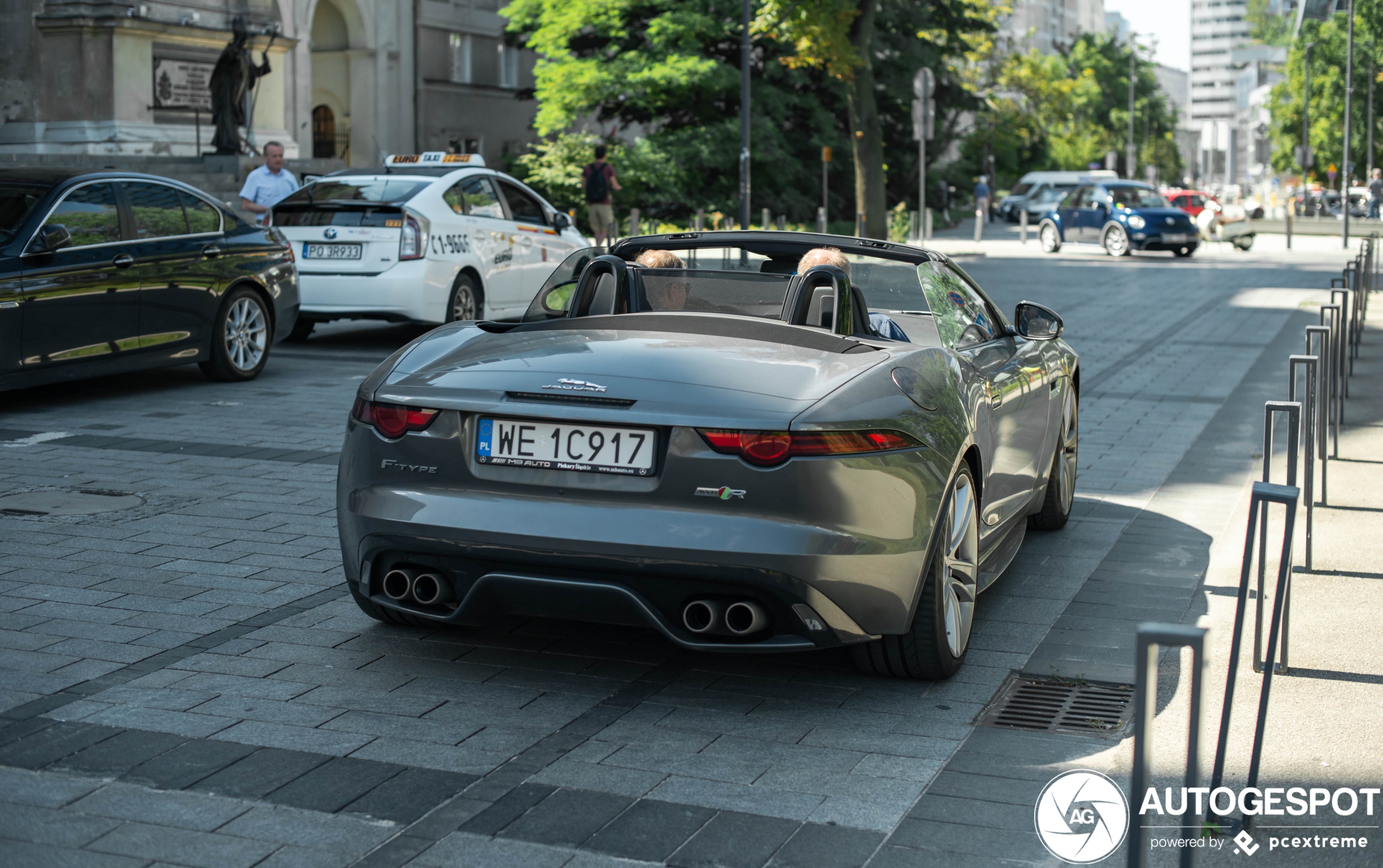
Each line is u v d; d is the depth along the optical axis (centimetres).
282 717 425
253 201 1565
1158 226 3350
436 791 373
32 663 470
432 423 439
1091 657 498
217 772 382
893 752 408
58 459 820
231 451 855
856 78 3522
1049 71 8088
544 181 3809
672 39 3897
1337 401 883
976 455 490
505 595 430
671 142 3909
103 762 387
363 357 1346
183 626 515
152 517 680
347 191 1393
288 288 1214
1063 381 670
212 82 2736
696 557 406
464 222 1421
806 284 500
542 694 452
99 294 1015
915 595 441
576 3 3872
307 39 3591
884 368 452
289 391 1115
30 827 345
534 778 383
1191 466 864
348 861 331
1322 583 590
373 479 449
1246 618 542
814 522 410
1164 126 12288
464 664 480
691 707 443
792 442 409
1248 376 1280
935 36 5084
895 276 575
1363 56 7369
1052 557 642
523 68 5062
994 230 5341
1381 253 3550
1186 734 419
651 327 486
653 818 359
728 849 341
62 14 2791
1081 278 2619
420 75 4522
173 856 332
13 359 954
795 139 4459
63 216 1002
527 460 427
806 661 491
